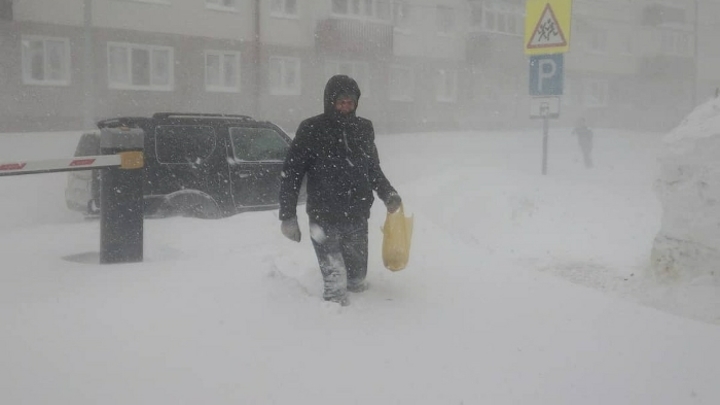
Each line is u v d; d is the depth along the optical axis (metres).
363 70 31.84
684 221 5.26
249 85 28.34
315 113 30.39
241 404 2.84
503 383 3.17
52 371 3.06
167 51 26.17
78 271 4.77
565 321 4.08
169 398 2.86
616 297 4.90
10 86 22.67
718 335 3.92
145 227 6.70
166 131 8.35
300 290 4.33
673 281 5.36
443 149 26.25
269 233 6.32
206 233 6.37
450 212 8.93
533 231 8.19
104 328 3.60
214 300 4.11
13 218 10.49
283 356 3.35
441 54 34.66
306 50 29.88
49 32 23.34
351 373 3.20
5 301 4.01
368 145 4.21
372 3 31.55
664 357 3.56
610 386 3.19
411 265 5.30
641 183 17.00
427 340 3.66
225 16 27.47
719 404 3.04
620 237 7.70
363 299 4.31
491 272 5.16
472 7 35.31
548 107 12.18
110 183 5.14
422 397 2.99
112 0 24.58
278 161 9.05
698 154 5.14
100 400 2.81
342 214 4.12
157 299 4.10
